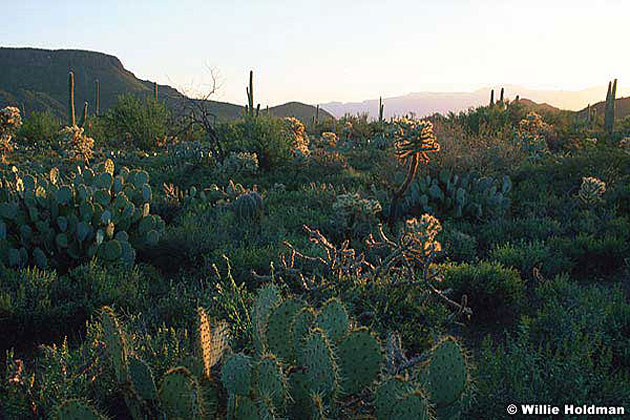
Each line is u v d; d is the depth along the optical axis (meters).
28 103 117.69
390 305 5.20
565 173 12.17
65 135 17.91
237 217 9.52
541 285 6.05
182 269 7.34
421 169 11.03
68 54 145.12
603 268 7.43
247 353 4.28
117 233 7.22
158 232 7.95
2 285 5.75
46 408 3.51
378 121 32.94
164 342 4.20
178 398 2.96
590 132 24.31
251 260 6.91
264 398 2.64
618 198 10.37
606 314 4.81
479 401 3.64
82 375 3.70
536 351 4.49
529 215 9.52
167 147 22.41
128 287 5.88
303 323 3.31
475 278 5.94
